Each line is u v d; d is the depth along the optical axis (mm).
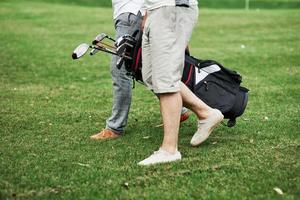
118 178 4137
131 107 6570
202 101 4715
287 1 26656
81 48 4547
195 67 4727
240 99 4816
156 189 3922
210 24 16344
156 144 5043
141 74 4656
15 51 11172
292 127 5508
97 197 3803
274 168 4312
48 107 6598
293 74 8594
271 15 18719
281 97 6941
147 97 7125
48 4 22938
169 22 4277
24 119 6000
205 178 4117
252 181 4047
